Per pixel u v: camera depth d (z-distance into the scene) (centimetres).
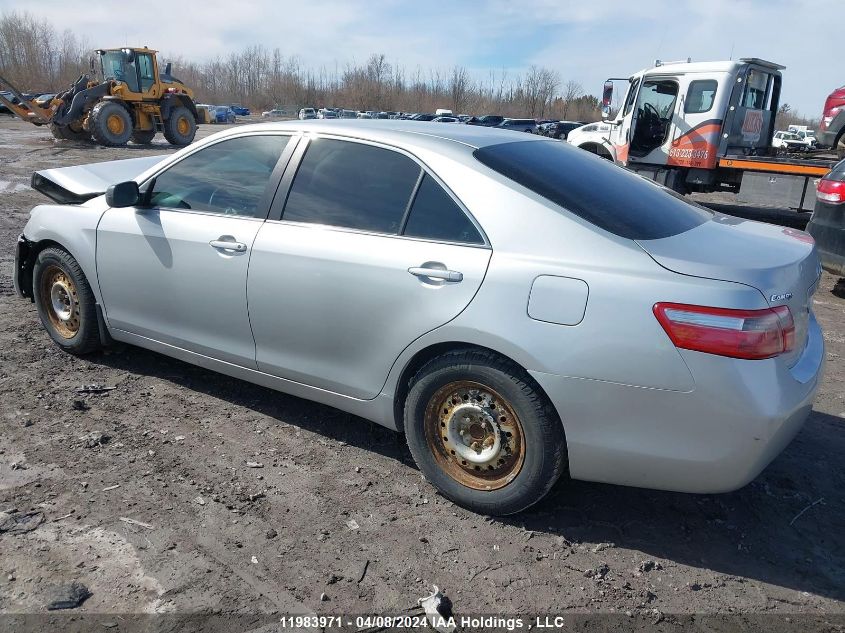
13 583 244
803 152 1227
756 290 248
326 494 310
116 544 267
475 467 298
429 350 301
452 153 308
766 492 328
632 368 254
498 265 278
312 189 338
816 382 282
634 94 1277
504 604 247
